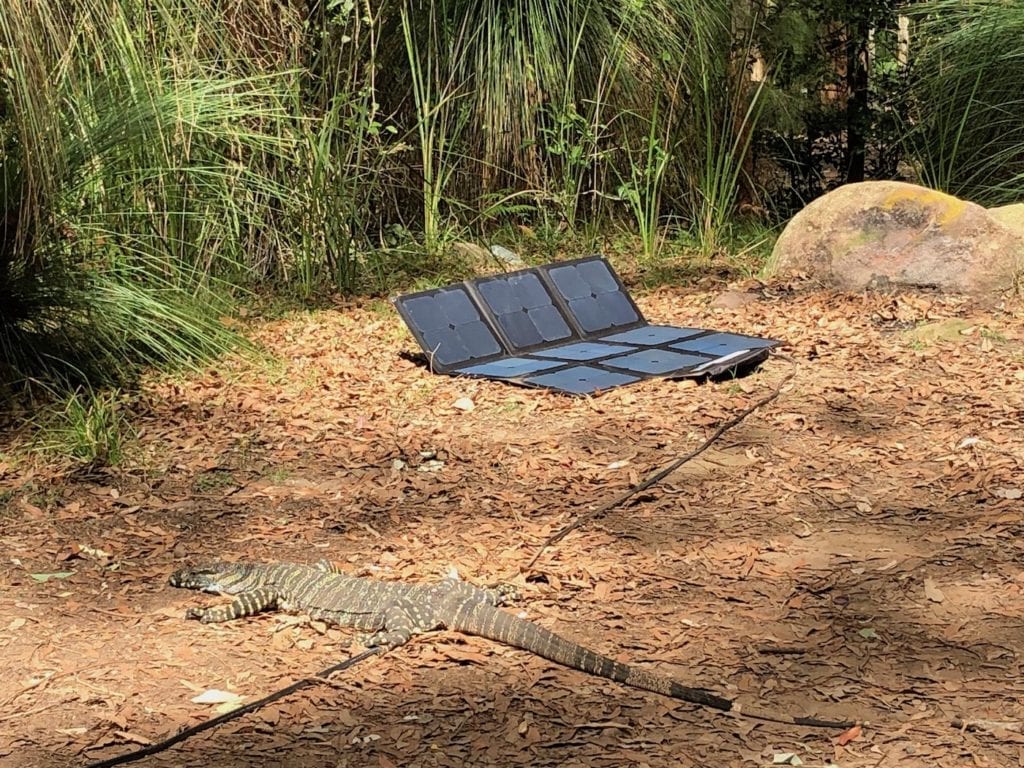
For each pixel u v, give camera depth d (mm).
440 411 7609
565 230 12289
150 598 5262
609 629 4871
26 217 7586
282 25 11102
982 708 4188
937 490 6184
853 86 13180
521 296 8914
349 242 10758
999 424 6992
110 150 8648
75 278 8008
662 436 7055
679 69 12484
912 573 5262
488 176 12281
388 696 4383
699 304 9992
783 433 7059
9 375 7617
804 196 13562
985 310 9320
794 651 4637
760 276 10594
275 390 7996
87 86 8492
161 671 4613
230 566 5266
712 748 3988
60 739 4160
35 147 7594
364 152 11688
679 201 12750
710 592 5160
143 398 7730
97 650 4789
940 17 12250
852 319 9281
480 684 4445
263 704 4324
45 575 5473
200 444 7098
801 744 4000
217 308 9203
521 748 4023
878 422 7184
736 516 5961
